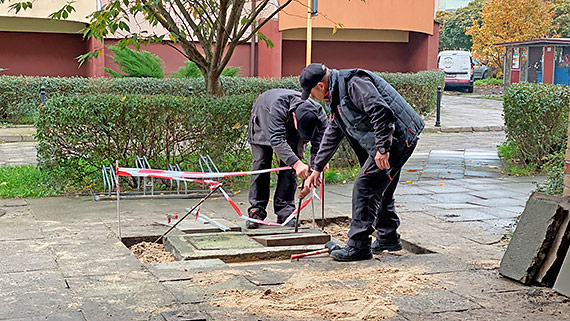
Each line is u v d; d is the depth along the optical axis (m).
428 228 6.59
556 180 6.65
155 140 8.79
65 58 21.47
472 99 30.33
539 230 4.69
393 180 5.53
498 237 6.18
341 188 9.23
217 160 9.16
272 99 6.44
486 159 12.26
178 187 8.40
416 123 5.18
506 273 4.77
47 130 8.39
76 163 8.56
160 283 4.58
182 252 5.47
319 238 6.09
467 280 4.73
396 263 5.17
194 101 8.82
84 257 5.26
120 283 4.57
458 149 14.28
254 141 6.68
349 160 11.08
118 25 8.75
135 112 8.54
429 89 21.81
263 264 5.17
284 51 24.34
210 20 9.62
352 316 3.96
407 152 5.16
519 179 10.03
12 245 5.65
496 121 20.55
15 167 10.42
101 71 20.92
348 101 5.02
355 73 5.06
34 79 18.19
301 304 4.15
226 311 4.02
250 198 6.82
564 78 26.17
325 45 24.52
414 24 23.22
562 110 10.53
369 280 4.71
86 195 8.31
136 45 8.93
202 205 7.84
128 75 20.41
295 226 6.32
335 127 5.30
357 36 24.52
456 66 34.97
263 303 4.16
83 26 21.33
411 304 4.19
